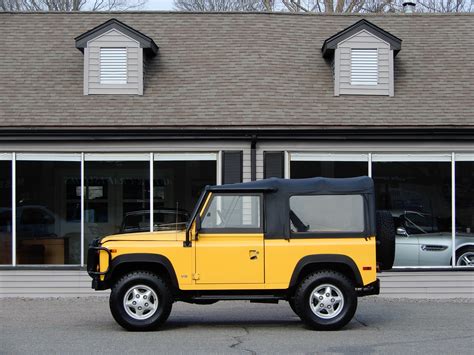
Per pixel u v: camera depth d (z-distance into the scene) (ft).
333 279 33.45
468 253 47.67
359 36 51.42
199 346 29.78
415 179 47.78
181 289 33.32
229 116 48.11
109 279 33.76
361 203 33.83
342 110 49.19
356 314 39.93
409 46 55.36
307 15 58.03
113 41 50.88
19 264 47.60
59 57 53.67
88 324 36.29
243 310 41.70
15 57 53.57
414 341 30.89
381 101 50.29
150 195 47.60
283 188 33.88
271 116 48.14
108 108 49.16
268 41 55.36
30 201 47.67
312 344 30.19
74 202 47.73
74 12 57.82
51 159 47.62
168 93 50.67
